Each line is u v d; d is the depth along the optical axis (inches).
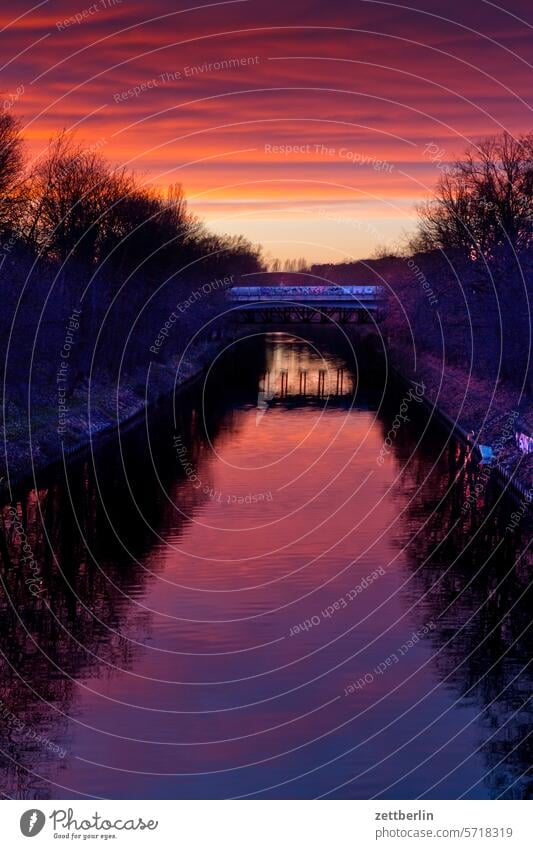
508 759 1515.7
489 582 2257.6
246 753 1529.3
